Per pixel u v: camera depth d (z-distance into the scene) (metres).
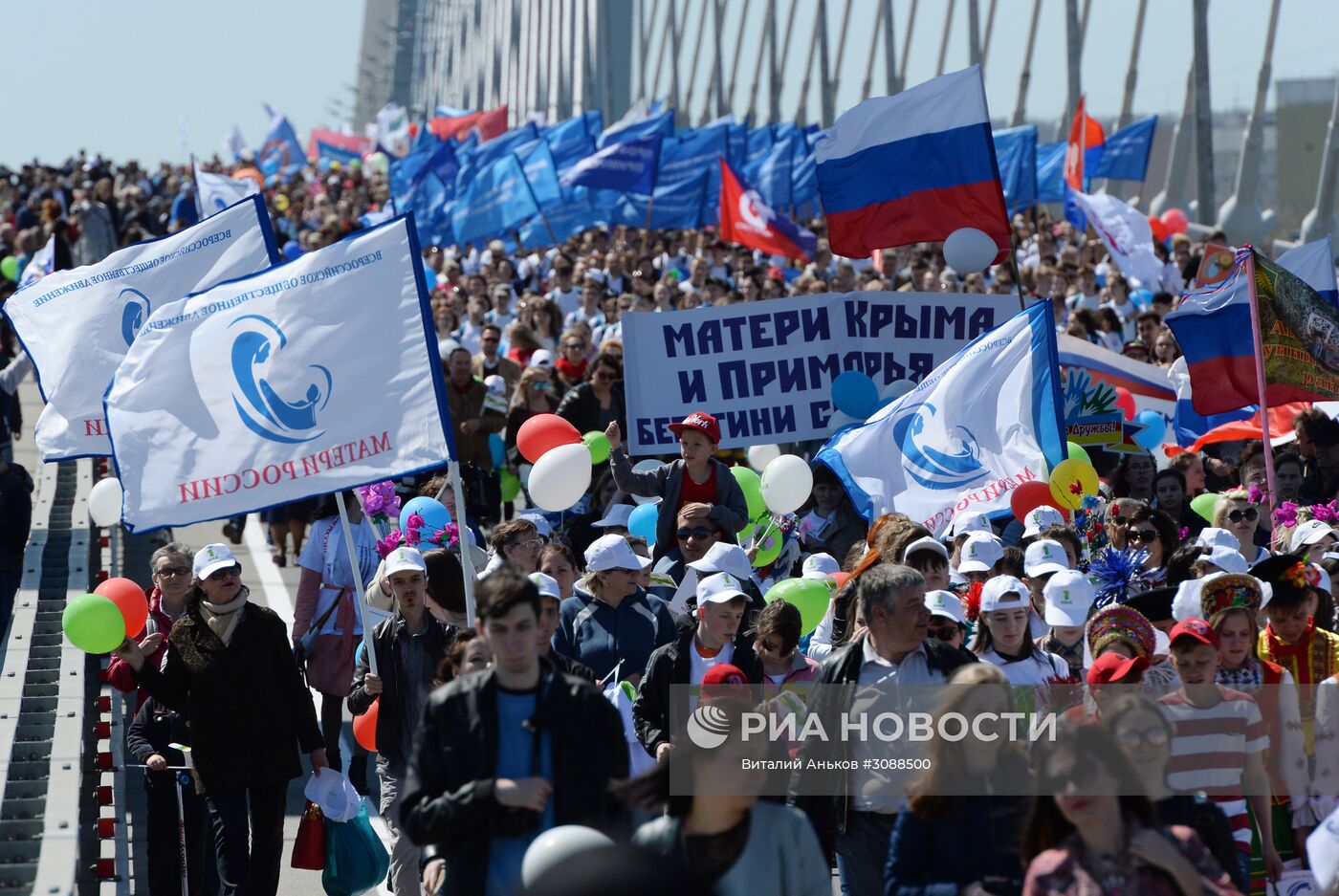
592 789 13.88
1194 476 31.22
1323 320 27.69
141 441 19.77
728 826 13.11
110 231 77.00
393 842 20.56
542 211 66.25
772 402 29.94
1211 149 87.81
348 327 19.81
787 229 59.94
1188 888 12.77
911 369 29.81
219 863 20.16
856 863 16.55
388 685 20.53
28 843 19.03
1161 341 40.22
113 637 20.36
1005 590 17.97
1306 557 23.02
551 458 25.89
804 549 28.69
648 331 30.00
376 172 171.12
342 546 26.66
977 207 30.86
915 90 30.97
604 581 21.47
